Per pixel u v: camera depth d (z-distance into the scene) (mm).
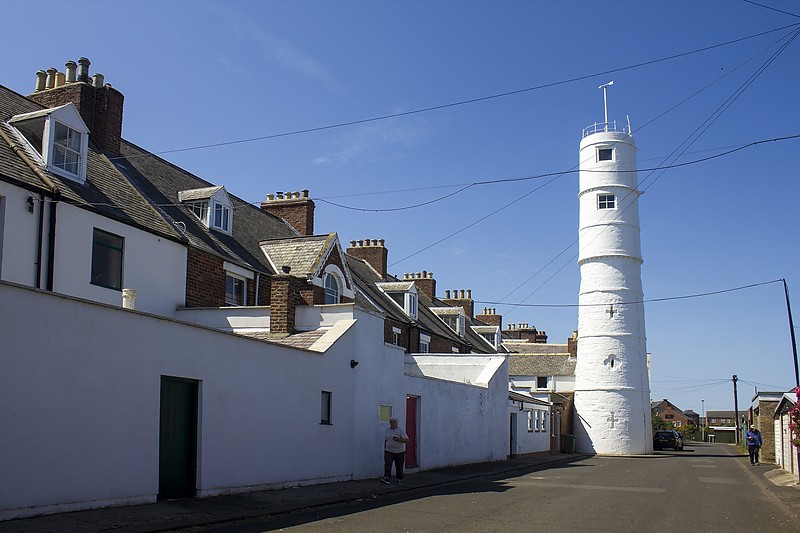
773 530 13258
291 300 20156
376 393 21125
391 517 13047
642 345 49500
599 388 48750
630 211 50219
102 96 23453
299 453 17062
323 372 18281
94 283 18047
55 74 23797
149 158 25734
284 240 26688
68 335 11078
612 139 50281
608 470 29766
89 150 21922
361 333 20375
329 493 16266
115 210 19141
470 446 29156
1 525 9688
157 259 20219
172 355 13258
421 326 39656
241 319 20641
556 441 46844
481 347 52438
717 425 169875
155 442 12719
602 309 49375
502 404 33812
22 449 10227
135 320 12430
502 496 17469
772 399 39969
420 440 24328
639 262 50188
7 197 15852
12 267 15758
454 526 12125
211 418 14188
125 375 12148
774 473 28641
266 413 15898
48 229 16797
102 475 11578
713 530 12969
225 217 25453
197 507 12766
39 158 17875
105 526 10367
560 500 16938
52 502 10664
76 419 11148
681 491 20656
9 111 19469
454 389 27766
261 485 15594
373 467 20750
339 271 26016
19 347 10258
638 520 13914
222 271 22938
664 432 62250
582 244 50812
